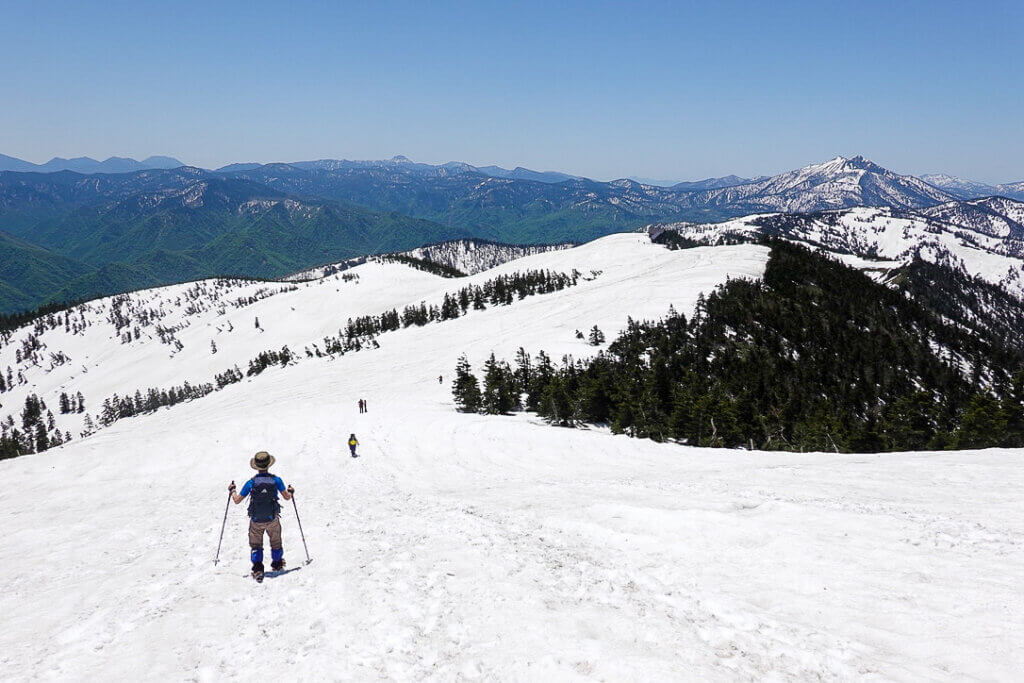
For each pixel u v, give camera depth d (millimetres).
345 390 90625
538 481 21094
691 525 10344
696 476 17375
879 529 9211
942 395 94625
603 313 122062
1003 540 8297
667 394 59438
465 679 5797
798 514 10320
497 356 96812
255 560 9492
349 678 5898
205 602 8562
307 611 7824
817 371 90812
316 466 32531
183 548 12438
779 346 99812
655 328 98812
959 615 6352
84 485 28266
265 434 42688
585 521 11477
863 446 50406
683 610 7266
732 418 49438
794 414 60250
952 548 8203
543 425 46625
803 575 7922
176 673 6348
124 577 10430
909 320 140625
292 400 85938
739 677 5535
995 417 46375
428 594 8016
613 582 8336
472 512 13477
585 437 35938
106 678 6316
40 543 14578
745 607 7188
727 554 9008
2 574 11688
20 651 7348
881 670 5508
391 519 13539
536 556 9578
